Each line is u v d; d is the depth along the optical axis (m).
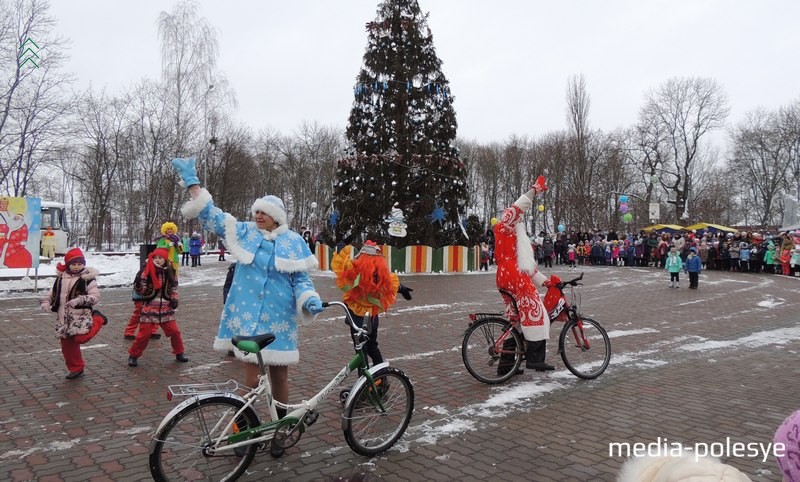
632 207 50.88
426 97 23.39
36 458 4.00
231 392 3.70
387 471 3.86
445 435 4.56
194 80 29.92
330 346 7.90
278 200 4.27
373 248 5.41
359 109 23.61
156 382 6.02
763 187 47.94
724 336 9.14
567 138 54.44
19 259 13.99
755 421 4.94
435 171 22.61
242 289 4.09
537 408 5.28
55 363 6.81
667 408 5.30
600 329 6.66
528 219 59.50
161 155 30.78
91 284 6.28
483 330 6.21
